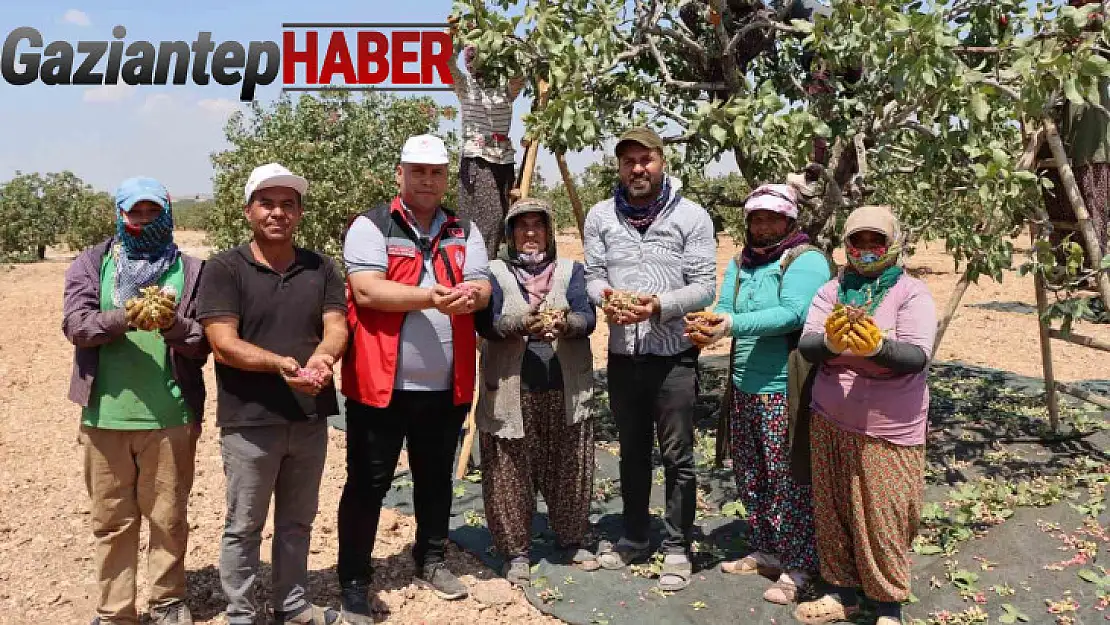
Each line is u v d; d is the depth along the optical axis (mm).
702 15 5746
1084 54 3852
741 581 4078
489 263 4137
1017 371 8797
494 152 5305
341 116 13664
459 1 4879
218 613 3887
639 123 5551
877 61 4090
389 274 3713
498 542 4207
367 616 3797
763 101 4352
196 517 5043
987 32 5191
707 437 6098
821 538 3648
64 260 36969
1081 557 4094
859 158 5039
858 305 3400
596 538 4590
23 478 5766
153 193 3361
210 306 3297
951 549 4262
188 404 3488
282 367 3301
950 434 6031
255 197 3357
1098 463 5320
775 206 3725
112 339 3279
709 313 3639
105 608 3527
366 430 3744
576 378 4133
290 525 3604
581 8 5082
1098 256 4969
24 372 9336
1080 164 5121
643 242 4035
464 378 3857
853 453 3432
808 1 5668
